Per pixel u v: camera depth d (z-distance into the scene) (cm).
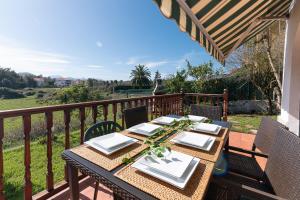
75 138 573
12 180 327
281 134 147
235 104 1049
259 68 933
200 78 1088
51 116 203
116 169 115
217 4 168
